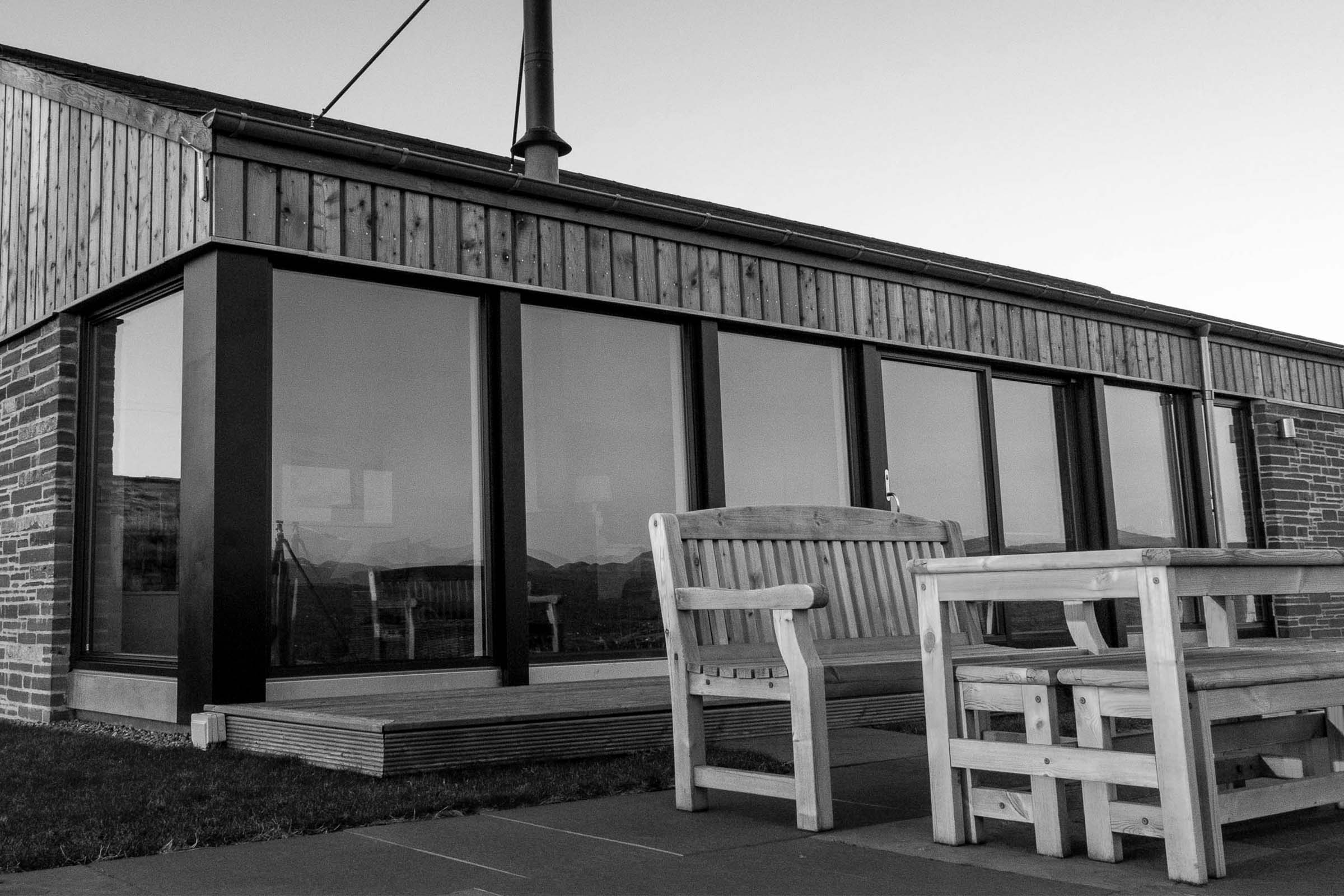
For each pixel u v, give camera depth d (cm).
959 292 751
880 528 401
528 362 587
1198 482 872
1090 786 273
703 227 633
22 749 468
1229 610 354
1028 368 787
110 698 555
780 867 268
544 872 264
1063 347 802
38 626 607
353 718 395
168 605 530
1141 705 264
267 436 494
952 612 389
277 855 282
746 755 424
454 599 546
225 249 493
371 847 291
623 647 595
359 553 523
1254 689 270
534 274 579
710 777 334
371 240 529
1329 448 967
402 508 538
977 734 303
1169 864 251
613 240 608
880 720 559
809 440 682
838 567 386
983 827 299
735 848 288
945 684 295
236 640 475
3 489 662
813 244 670
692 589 338
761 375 668
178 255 508
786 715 508
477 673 540
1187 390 878
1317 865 265
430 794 348
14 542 641
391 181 538
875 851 284
